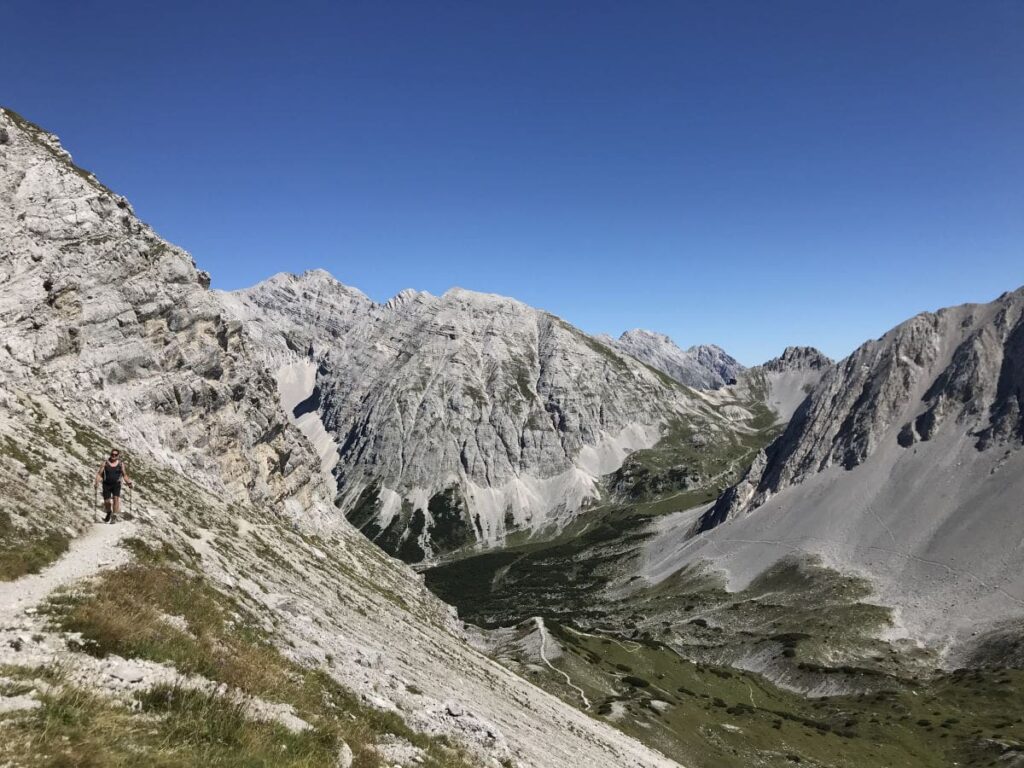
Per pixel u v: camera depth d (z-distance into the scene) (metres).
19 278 64.06
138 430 69.38
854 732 112.94
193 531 49.16
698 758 87.50
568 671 110.25
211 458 79.81
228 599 30.39
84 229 74.94
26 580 22.05
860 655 158.38
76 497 37.62
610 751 63.53
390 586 104.69
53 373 62.28
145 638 18.83
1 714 12.15
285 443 102.06
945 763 102.75
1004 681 133.50
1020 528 189.62
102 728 13.04
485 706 50.09
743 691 132.62
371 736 21.95
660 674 126.56
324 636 37.25
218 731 15.22
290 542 78.25
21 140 77.50
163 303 79.75
